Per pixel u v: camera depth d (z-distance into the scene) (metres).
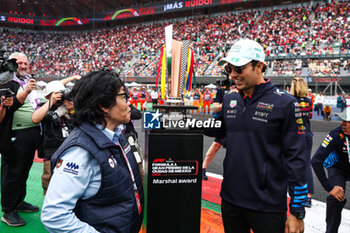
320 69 20.81
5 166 2.70
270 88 1.58
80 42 42.84
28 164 2.85
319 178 2.30
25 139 2.67
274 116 1.53
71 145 1.08
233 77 1.57
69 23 45.56
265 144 1.56
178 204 1.46
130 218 1.19
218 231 2.68
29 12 47.53
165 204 1.44
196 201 1.48
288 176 1.51
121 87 1.19
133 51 35.31
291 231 1.46
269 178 1.56
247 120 1.60
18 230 2.66
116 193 1.14
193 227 1.48
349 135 2.23
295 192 1.47
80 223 1.05
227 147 1.71
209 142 7.81
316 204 3.45
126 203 1.19
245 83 1.55
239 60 1.48
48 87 2.62
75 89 1.18
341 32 23.50
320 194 3.83
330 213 2.37
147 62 31.50
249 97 1.61
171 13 39.38
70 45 42.84
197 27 34.25
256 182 1.57
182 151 1.45
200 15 37.41
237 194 1.64
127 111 1.23
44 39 44.88
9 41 42.06
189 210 1.48
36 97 2.88
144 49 34.78
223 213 1.76
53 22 45.88
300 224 1.48
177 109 1.46
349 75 18.36
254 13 32.25
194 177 1.47
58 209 1.01
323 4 28.59
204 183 4.14
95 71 1.20
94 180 1.11
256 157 1.57
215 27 32.62
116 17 42.12
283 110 1.52
